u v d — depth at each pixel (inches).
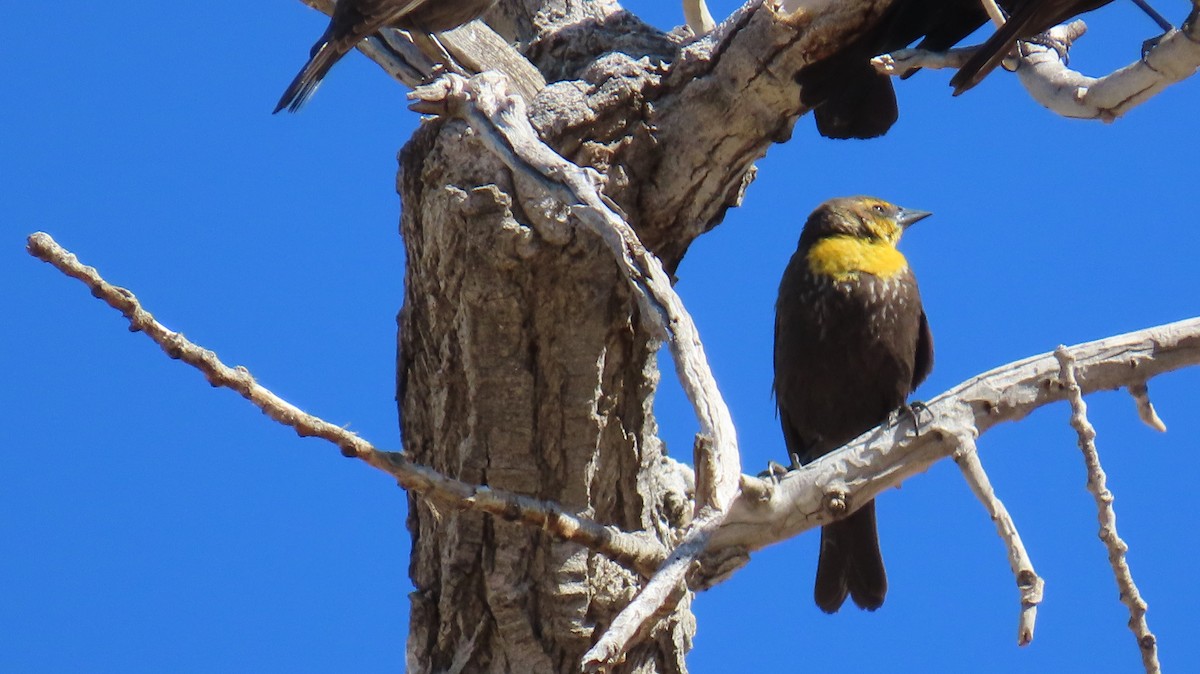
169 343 280.2
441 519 410.0
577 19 456.4
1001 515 337.4
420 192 408.5
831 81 403.2
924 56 425.1
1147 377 360.2
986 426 357.1
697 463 282.8
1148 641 290.0
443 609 413.7
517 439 409.4
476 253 395.9
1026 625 298.4
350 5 449.1
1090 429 300.4
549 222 390.3
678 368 293.3
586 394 407.5
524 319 402.6
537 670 406.6
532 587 407.2
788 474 357.1
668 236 430.0
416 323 424.5
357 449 298.4
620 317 405.4
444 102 337.1
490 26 474.6
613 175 412.5
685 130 410.6
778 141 415.8
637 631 267.3
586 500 414.0
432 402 423.2
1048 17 377.1
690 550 273.7
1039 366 359.3
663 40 432.1
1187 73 373.1
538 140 332.8
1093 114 396.5
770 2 392.5
